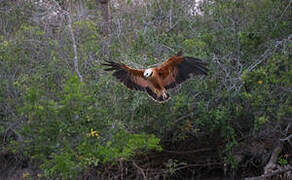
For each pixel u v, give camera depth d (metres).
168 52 10.33
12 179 11.57
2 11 12.19
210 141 11.37
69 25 10.71
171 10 11.66
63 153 8.09
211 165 11.97
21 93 10.24
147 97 9.27
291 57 9.42
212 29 11.05
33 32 10.89
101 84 9.70
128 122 9.97
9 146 10.47
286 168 9.98
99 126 8.58
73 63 10.87
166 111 9.81
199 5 11.41
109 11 14.06
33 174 11.30
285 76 8.59
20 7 12.44
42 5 12.30
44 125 8.27
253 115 10.39
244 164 11.55
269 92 9.17
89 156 8.17
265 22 10.70
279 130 9.95
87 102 8.33
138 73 6.81
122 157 8.97
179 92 9.89
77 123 8.29
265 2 10.81
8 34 11.99
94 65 10.46
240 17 10.98
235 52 10.48
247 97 9.04
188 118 10.33
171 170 10.95
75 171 8.21
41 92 8.55
